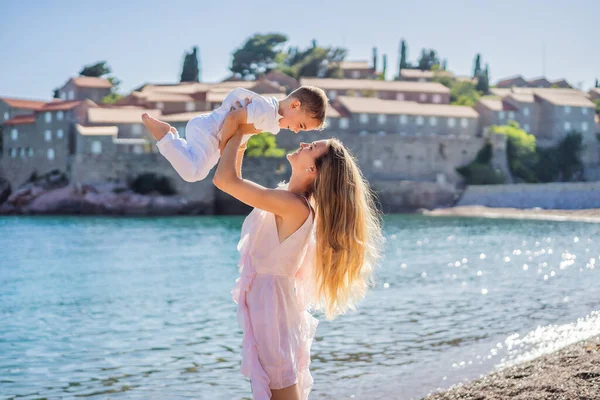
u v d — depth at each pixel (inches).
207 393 353.7
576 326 486.9
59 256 1397.6
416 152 3841.0
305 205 182.7
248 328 179.3
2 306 737.6
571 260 1055.0
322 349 442.3
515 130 4089.6
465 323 528.1
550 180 4173.2
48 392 366.0
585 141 4404.5
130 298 781.9
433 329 506.3
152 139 3644.2
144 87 4677.7
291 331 181.2
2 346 498.0
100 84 4790.8
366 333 494.6
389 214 3353.8
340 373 376.2
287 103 185.9
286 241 180.1
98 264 1231.5
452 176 3890.3
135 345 492.1
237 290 184.7
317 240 189.3
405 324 529.7
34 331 569.6
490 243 1505.9
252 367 175.5
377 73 5733.3
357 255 188.7
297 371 182.4
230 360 433.1
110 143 3472.0
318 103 186.4
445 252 1289.4
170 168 3415.4
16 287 923.4
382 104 4052.7
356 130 3919.8
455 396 292.4
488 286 770.2
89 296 815.1
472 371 362.6
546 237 1641.2
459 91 5049.2
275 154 3491.6
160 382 379.2
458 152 3905.0
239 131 180.7
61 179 3590.1
